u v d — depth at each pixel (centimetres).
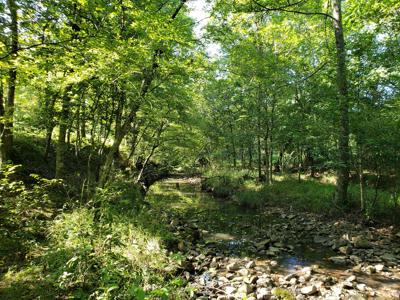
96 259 520
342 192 1243
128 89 998
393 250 883
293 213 1383
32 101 1197
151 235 790
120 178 1303
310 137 1262
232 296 623
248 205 1641
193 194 2072
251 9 1189
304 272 759
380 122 1002
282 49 1755
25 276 516
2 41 621
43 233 714
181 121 1623
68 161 1458
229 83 2167
